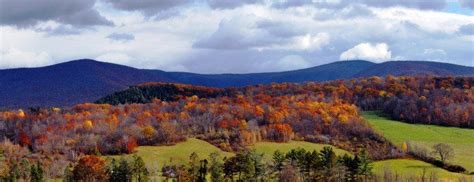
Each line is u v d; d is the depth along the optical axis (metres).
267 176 153.25
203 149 188.88
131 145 185.62
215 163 151.38
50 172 165.50
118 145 186.62
